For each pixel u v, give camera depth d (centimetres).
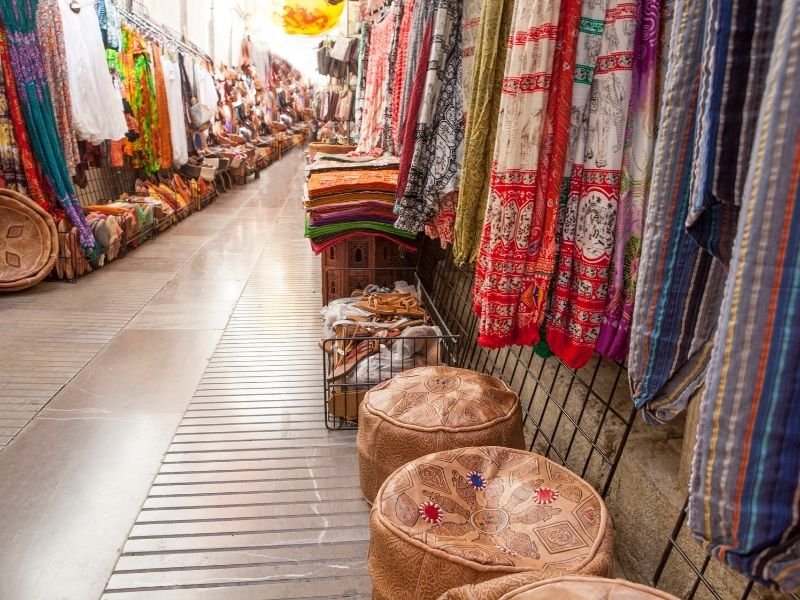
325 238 325
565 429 193
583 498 128
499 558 110
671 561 134
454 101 209
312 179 325
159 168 685
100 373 282
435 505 127
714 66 72
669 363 101
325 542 167
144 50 622
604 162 132
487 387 177
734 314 60
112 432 227
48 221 417
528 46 135
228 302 404
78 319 360
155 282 449
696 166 78
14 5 393
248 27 1198
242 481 196
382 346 239
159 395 261
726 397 61
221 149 1002
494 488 134
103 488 191
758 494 60
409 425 161
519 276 146
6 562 157
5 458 207
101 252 479
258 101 1362
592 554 112
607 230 134
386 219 322
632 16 126
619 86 129
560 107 135
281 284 452
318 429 232
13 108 404
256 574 154
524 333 149
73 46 443
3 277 399
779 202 56
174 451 214
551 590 91
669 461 151
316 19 758
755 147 59
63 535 168
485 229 156
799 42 54
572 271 142
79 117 451
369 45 452
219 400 257
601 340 140
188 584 150
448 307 338
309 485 194
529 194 141
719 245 81
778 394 58
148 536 168
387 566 119
